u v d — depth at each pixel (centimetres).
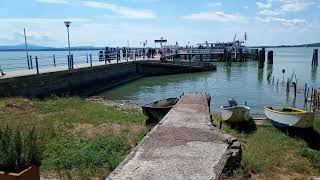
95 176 870
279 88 3566
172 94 3164
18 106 1839
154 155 872
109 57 4109
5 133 653
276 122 1702
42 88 2392
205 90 3428
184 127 1177
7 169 611
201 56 6869
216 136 1055
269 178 961
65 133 1305
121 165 801
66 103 2109
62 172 891
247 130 1647
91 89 3120
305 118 1565
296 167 1104
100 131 1371
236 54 7475
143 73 4716
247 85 3809
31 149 635
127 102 2666
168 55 5953
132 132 1370
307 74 5119
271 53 6731
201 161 830
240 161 939
